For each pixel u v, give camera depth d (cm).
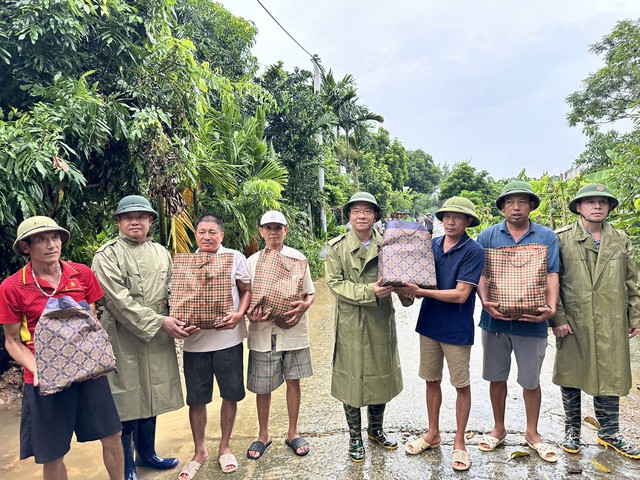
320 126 1345
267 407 289
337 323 282
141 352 249
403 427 319
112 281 239
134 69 456
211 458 283
